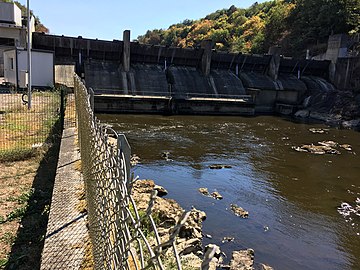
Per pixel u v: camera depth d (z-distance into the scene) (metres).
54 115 12.99
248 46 62.53
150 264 1.43
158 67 32.25
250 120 28.56
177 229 1.19
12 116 13.34
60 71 28.19
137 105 27.12
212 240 7.82
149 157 15.34
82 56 29.80
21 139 10.12
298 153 17.97
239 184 12.55
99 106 25.97
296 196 11.74
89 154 3.98
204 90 31.66
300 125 27.48
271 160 16.30
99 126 3.19
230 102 30.11
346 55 35.72
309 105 33.84
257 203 10.77
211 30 83.38
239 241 7.98
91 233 3.40
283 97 35.06
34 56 22.11
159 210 7.66
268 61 36.06
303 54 44.62
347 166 15.94
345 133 24.80
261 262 7.15
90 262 3.09
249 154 17.19
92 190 3.49
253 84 33.59
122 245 1.92
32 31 29.30
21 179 7.18
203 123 25.50
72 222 3.84
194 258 6.13
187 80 31.75
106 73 29.25
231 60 34.94
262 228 8.93
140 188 9.73
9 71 23.33
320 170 15.07
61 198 4.55
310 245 8.27
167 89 30.30
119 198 1.99
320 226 9.42
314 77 38.09
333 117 29.67
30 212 5.68
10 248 4.63
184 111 28.92
